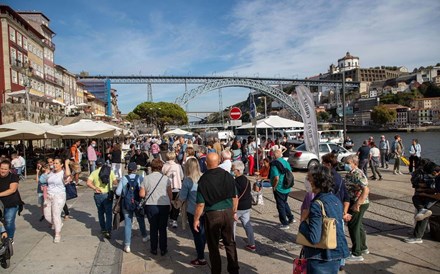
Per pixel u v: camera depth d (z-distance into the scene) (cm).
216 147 1098
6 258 539
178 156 1355
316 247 337
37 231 764
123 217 632
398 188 1173
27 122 1733
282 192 734
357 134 12744
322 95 19250
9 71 3878
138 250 634
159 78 10956
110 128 1825
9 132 1598
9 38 3938
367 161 1381
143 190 606
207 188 471
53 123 3362
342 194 506
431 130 12744
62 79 6341
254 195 977
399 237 657
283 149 1689
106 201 709
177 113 8888
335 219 337
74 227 793
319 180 355
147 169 1349
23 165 1745
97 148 2697
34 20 5331
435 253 574
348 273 501
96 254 614
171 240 689
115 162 1492
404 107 15050
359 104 16738
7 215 605
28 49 4556
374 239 648
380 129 13550
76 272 534
